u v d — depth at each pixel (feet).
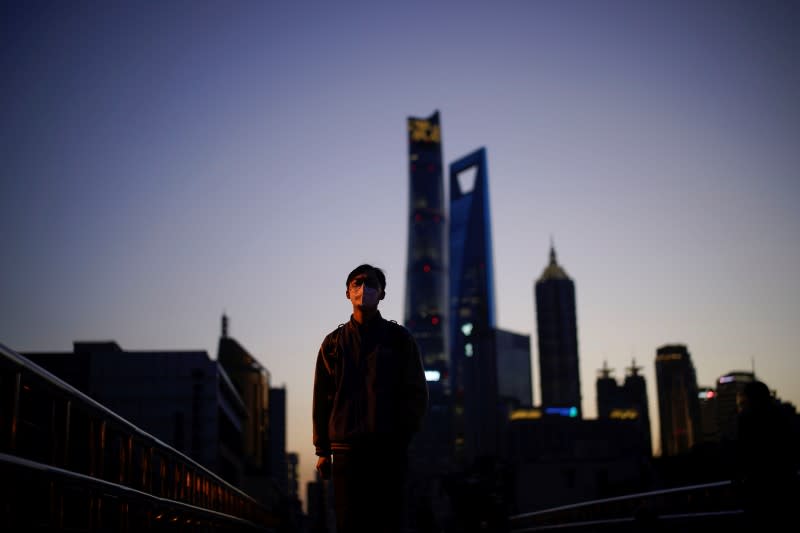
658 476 256.11
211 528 46.80
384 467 18.33
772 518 24.99
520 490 305.53
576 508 70.54
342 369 18.78
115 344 275.18
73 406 19.24
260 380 428.56
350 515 18.21
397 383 18.76
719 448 216.74
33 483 17.29
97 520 21.04
